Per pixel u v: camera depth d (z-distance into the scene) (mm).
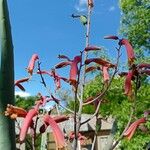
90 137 3348
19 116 2201
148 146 2887
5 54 2279
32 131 2375
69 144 2695
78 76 2686
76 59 2674
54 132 2135
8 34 2305
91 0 3242
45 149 2832
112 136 2736
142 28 15578
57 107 2912
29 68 2854
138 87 2863
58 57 3037
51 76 2971
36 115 2186
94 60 2844
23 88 2930
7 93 2260
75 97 2715
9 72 2273
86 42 3127
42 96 2734
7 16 2322
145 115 2766
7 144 2234
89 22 3180
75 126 2729
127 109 12172
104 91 2965
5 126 2238
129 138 2660
